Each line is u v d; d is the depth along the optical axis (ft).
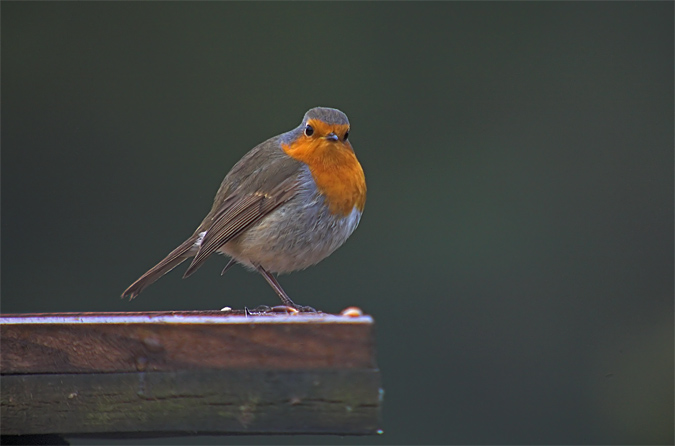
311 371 14.93
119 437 15.01
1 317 14.98
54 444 15.08
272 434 14.94
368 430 14.92
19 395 14.96
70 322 14.96
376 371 14.92
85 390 14.96
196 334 14.94
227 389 14.93
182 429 14.94
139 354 14.94
